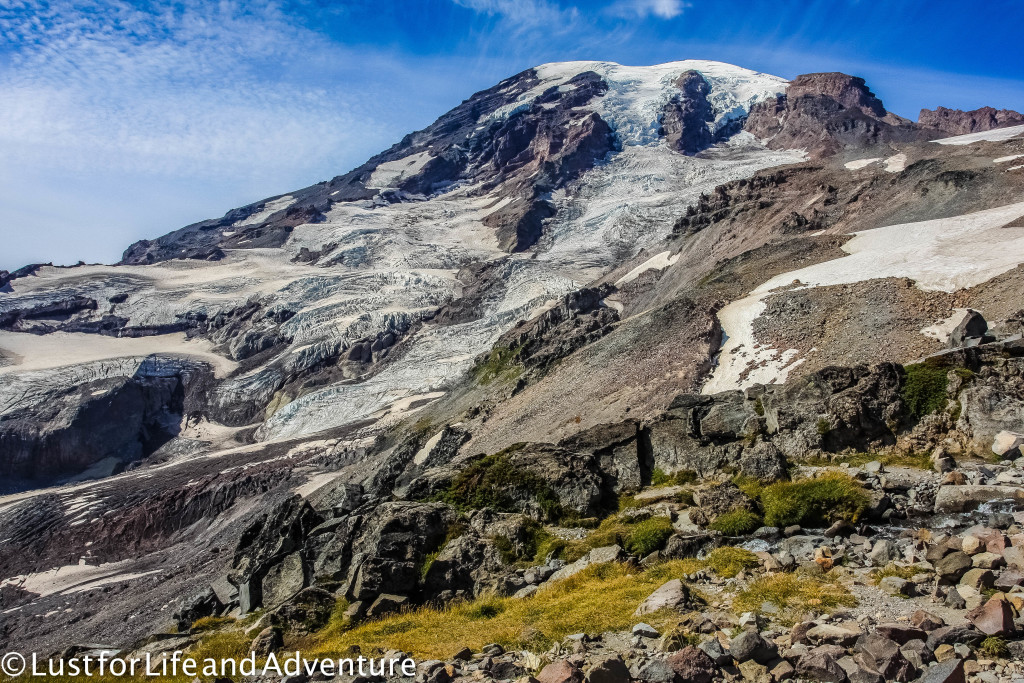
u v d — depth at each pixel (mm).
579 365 72750
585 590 17719
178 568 80750
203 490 105188
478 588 21297
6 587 91875
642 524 21219
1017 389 22156
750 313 62406
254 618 24375
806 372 48781
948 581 13539
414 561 21953
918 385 23562
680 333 64000
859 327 51312
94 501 112312
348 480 86562
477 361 110625
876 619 12797
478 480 25531
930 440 22156
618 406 58000
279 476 105000
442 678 13719
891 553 15508
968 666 10773
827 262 71250
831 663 11164
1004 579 12891
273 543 29250
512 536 22516
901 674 10734
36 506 114312
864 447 23000
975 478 18781
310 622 21484
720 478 23578
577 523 23250
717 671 11961
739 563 16781
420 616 19453
